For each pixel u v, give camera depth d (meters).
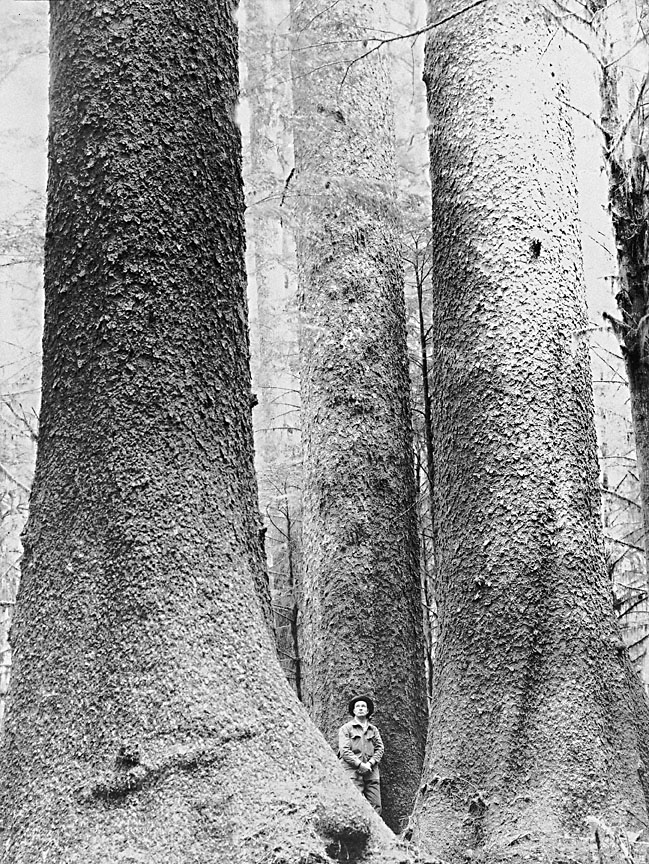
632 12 7.04
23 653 3.57
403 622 10.11
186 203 4.04
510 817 6.06
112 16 4.13
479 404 7.22
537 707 6.36
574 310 7.40
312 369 10.69
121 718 3.39
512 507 6.90
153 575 3.59
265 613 3.87
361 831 3.34
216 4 4.38
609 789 5.94
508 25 7.77
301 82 11.22
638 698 6.39
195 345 3.93
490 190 7.55
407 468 10.62
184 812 3.25
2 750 3.47
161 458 3.74
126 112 4.04
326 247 10.73
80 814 3.26
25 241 9.52
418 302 12.24
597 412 13.51
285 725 3.50
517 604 6.66
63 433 3.78
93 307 3.86
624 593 11.55
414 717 9.86
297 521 15.73
